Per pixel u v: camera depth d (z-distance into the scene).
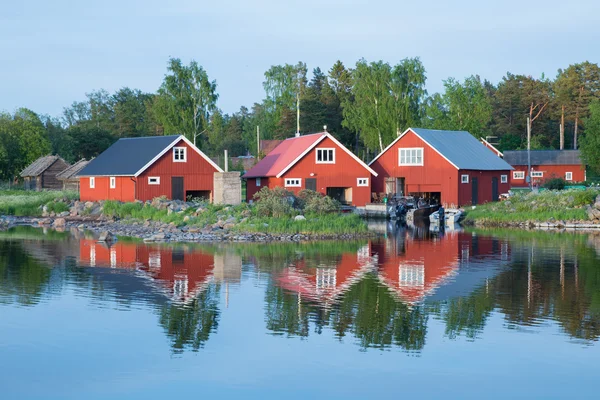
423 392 15.52
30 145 110.56
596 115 83.25
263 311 22.16
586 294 24.73
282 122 107.38
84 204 61.91
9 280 27.25
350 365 17.16
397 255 34.94
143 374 16.58
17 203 66.56
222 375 16.53
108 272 29.25
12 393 15.48
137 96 170.00
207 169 62.03
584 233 47.53
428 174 64.25
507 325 20.55
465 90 94.56
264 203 47.78
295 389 15.68
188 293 24.83
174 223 48.38
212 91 88.38
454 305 23.05
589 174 93.75
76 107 175.75
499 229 51.03
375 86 84.31
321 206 47.91
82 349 18.30
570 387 15.76
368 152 103.75
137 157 61.28
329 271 29.67
